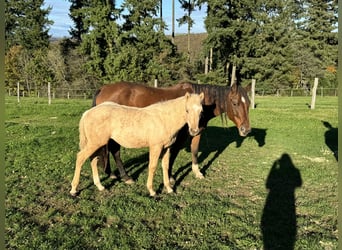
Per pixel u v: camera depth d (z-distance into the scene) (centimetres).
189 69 3425
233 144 883
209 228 400
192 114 442
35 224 403
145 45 3103
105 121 461
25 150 730
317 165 687
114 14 2986
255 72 3447
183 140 553
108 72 2834
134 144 472
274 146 860
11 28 3394
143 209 445
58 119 1243
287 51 3466
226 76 3531
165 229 397
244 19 3459
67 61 3241
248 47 3331
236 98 554
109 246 355
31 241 360
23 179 555
